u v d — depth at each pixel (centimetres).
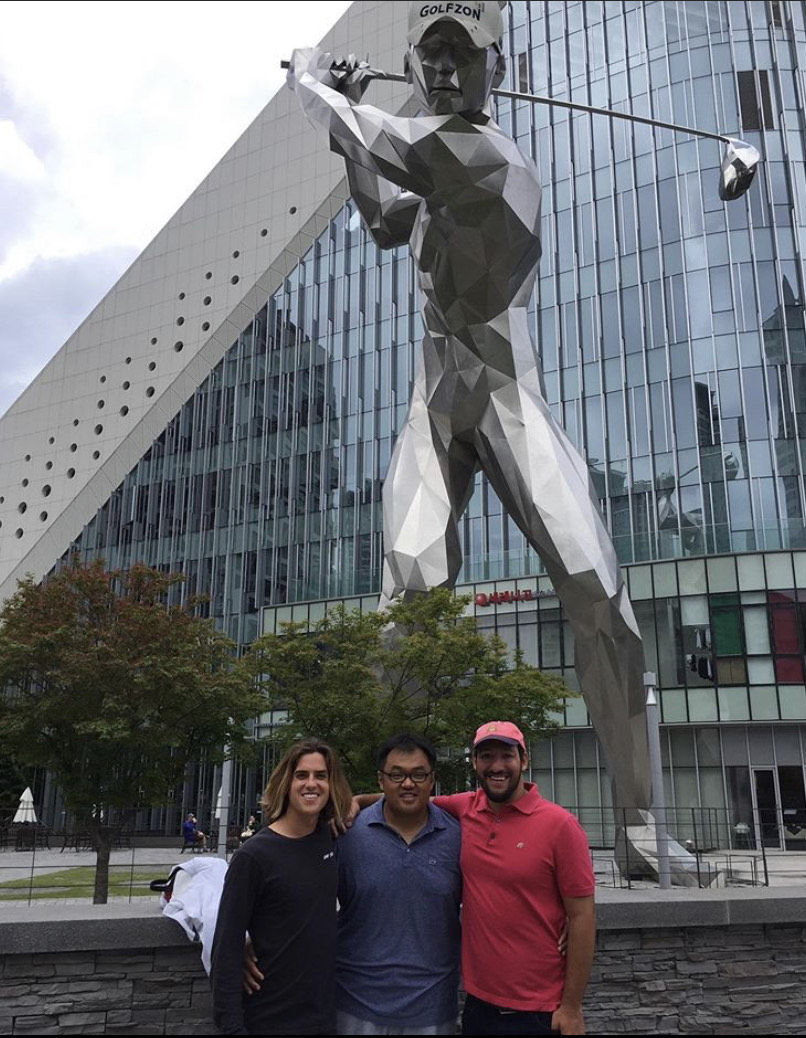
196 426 4900
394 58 4581
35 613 1625
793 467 3309
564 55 4262
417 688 1389
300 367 4703
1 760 3362
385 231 1252
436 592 1252
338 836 418
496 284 1142
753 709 3005
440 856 412
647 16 4062
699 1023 700
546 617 3397
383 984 391
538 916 396
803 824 2883
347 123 1052
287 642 1452
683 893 755
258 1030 366
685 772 3095
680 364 3594
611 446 3662
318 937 376
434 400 1262
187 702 1596
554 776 3253
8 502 5306
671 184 3794
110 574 1745
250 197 5078
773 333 3472
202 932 580
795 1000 725
